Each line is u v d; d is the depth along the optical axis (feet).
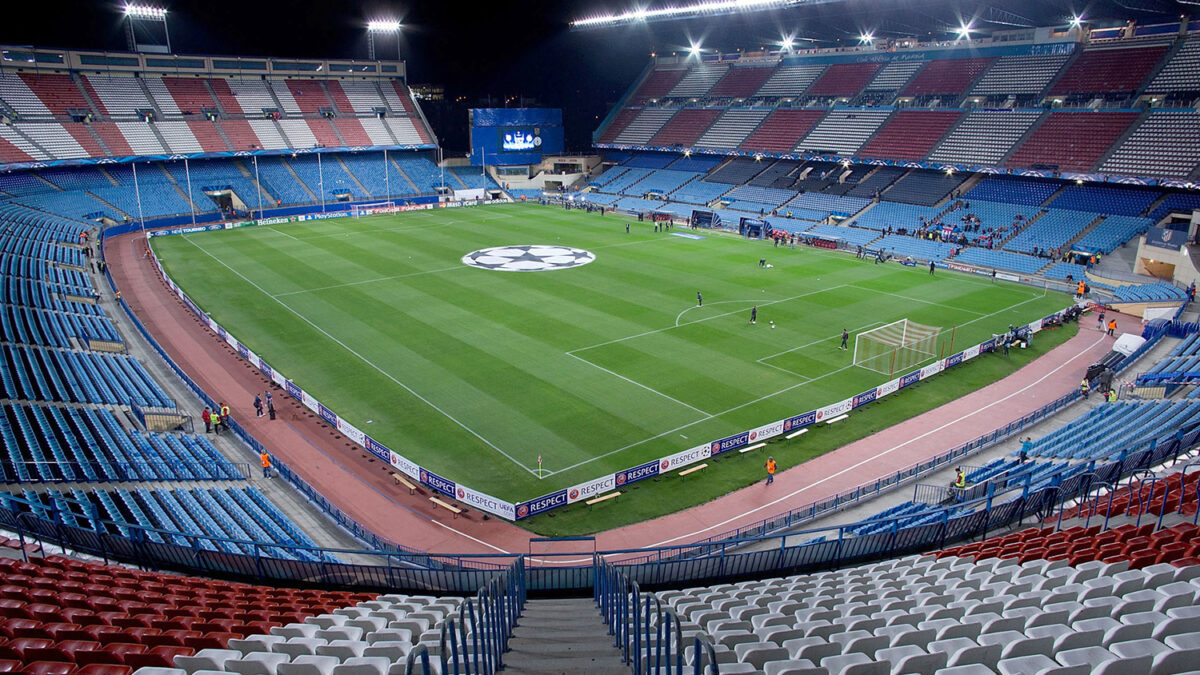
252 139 349.82
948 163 290.35
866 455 117.91
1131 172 242.58
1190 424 91.61
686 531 97.30
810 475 111.75
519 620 48.42
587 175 417.49
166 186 319.27
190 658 34.68
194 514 83.82
